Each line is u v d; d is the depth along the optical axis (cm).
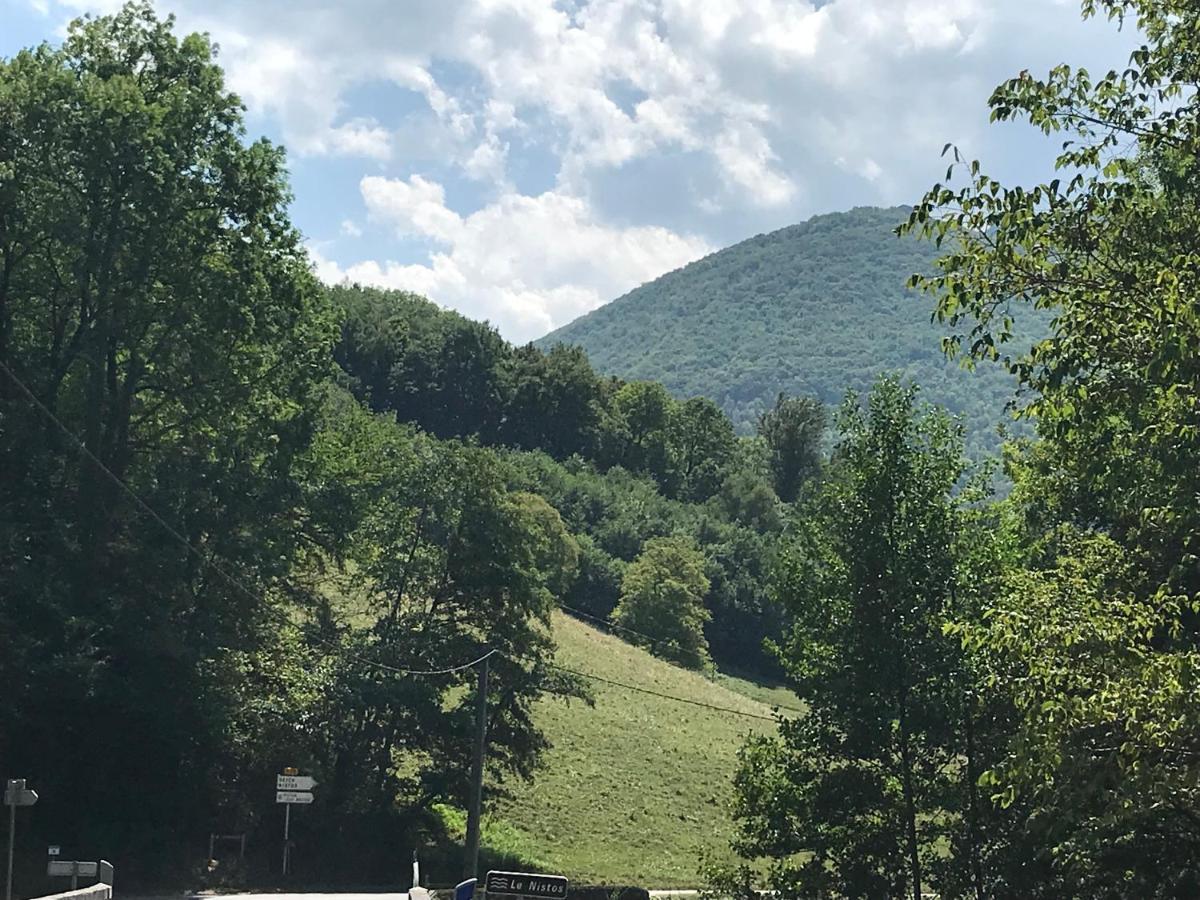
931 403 2480
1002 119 1213
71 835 3991
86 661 3625
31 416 3869
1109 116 1200
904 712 2266
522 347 17300
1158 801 1233
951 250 1224
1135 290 1177
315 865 4653
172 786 4281
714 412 18225
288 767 4506
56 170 3769
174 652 3866
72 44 4106
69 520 3866
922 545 2362
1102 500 2117
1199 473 1222
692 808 6488
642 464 16875
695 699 8950
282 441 4288
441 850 4994
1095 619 1274
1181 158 1231
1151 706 1167
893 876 2314
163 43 4116
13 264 3909
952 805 2247
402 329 15900
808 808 2378
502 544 5191
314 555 4722
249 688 4378
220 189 4016
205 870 4275
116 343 4081
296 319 4250
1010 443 2562
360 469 4812
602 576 11962
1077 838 1492
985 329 1234
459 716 4925
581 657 9112
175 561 3928
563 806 6091
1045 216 1198
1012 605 1402
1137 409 1249
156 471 4106
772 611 13000
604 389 17375
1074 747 1220
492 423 15875
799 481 18025
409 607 5269
